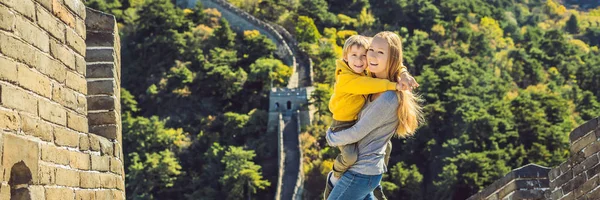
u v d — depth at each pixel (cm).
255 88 15338
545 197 2100
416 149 12712
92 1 18650
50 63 1297
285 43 16825
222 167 13012
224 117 14312
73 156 1377
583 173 1877
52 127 1290
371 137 1359
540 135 12412
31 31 1229
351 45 1365
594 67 18612
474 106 14162
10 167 1133
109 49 1670
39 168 1222
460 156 11119
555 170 1988
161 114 15438
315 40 17512
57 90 1322
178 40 16825
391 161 12644
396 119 1355
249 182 11975
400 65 1363
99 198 1498
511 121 12794
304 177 11581
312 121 13325
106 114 1653
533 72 18388
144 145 13688
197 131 14688
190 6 19112
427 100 14200
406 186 11281
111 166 1585
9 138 1129
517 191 2119
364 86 1338
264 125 13762
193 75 15962
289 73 15200
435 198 10925
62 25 1357
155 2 17475
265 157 13025
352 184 1373
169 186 12725
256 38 16588
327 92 13525
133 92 16212
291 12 18900
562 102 13862
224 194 12331
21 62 1188
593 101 16050
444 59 17262
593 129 1850
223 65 15862
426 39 19138
